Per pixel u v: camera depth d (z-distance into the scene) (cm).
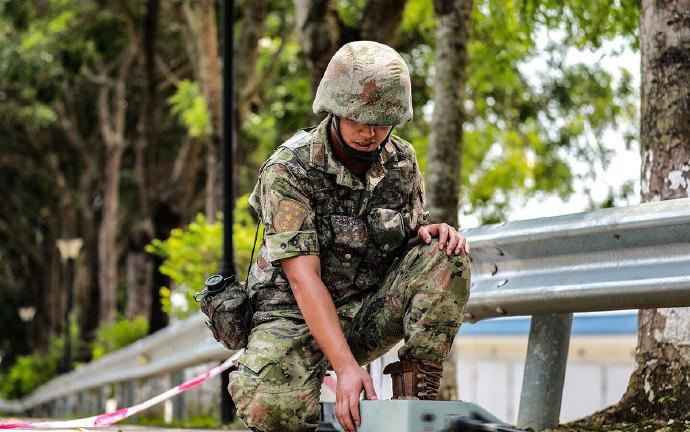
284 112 1989
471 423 339
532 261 511
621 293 458
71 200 3719
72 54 2422
